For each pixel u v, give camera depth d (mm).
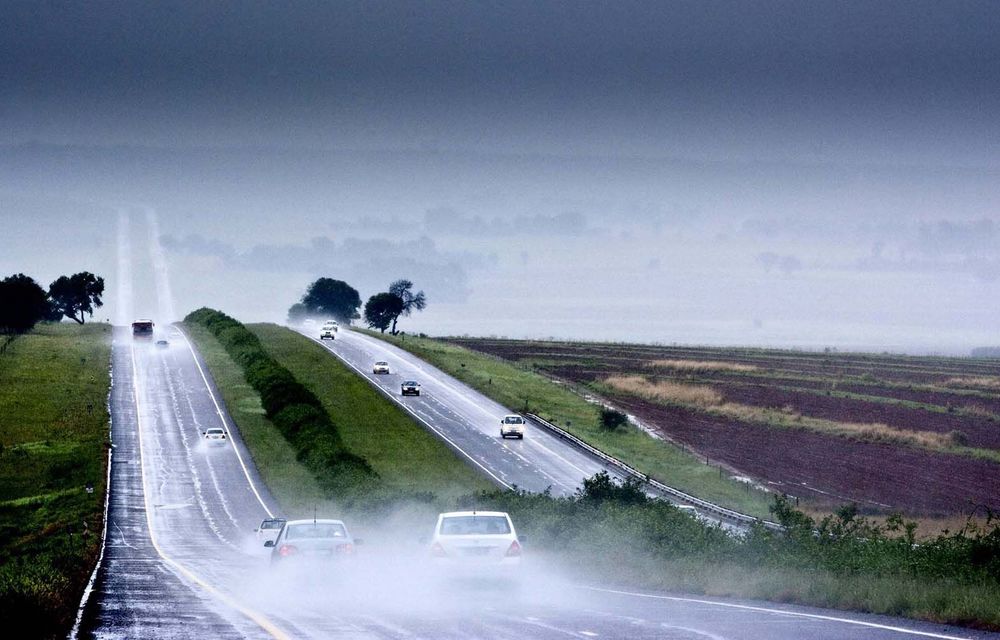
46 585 64875
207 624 58125
